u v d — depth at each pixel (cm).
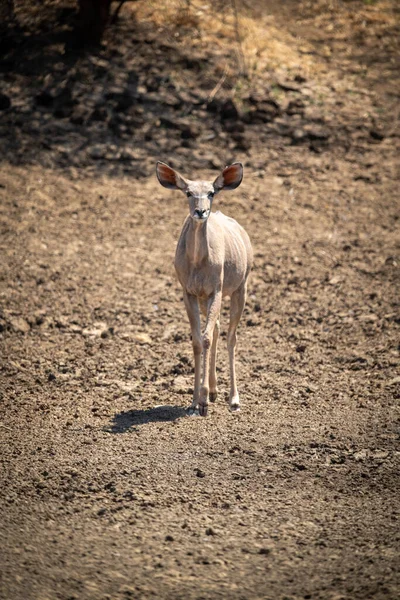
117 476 2269
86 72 5834
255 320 3738
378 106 6041
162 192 4962
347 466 2353
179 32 6425
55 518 2031
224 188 2794
